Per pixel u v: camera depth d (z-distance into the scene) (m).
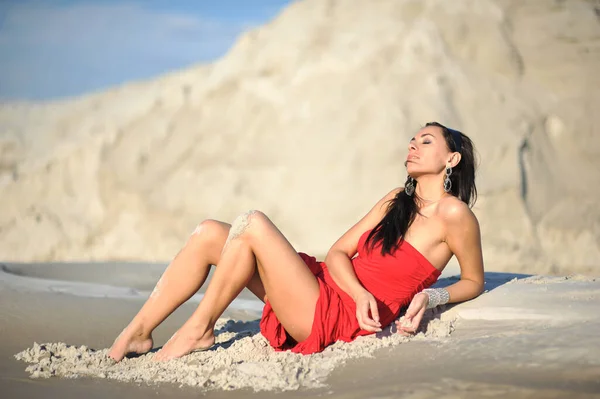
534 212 11.84
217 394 2.71
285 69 14.57
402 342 3.16
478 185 11.79
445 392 2.45
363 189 12.27
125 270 6.79
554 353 2.72
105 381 2.97
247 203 12.84
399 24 14.16
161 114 15.47
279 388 2.72
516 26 13.78
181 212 13.20
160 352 3.36
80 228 13.73
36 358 3.30
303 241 12.08
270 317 3.44
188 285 3.45
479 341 3.00
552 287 3.82
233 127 14.16
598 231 11.73
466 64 13.39
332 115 13.21
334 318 3.32
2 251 13.47
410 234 3.53
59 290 5.12
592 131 12.73
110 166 14.41
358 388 2.62
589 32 13.45
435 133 3.66
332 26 14.95
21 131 21.58
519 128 12.45
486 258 11.09
